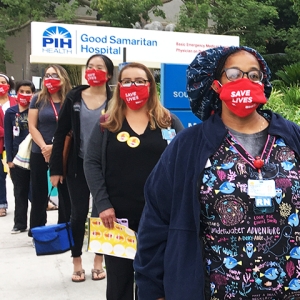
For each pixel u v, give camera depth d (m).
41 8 21.34
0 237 5.88
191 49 12.58
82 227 4.22
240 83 1.77
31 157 5.22
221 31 21.78
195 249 1.76
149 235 1.90
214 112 2.00
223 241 1.71
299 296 1.73
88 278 4.45
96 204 3.05
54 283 4.34
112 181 3.05
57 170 4.05
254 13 20.72
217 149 1.77
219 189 1.71
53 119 5.12
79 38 11.66
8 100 7.33
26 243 5.61
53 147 4.05
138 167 3.01
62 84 5.13
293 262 1.71
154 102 3.15
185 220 1.79
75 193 4.11
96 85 3.99
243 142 1.79
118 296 3.12
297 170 1.74
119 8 19.19
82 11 26.16
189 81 1.97
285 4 23.92
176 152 1.86
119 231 3.02
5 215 7.11
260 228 1.69
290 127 1.84
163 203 1.88
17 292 4.12
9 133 6.17
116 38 11.91
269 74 1.95
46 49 11.39
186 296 1.73
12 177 6.11
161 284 1.88
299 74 11.26
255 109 1.84
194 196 1.75
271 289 1.70
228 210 1.70
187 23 18.84
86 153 3.14
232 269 1.69
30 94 6.14
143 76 3.07
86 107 3.99
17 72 27.08
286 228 1.70
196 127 1.88
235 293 1.69
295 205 1.71
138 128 3.08
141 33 12.17
